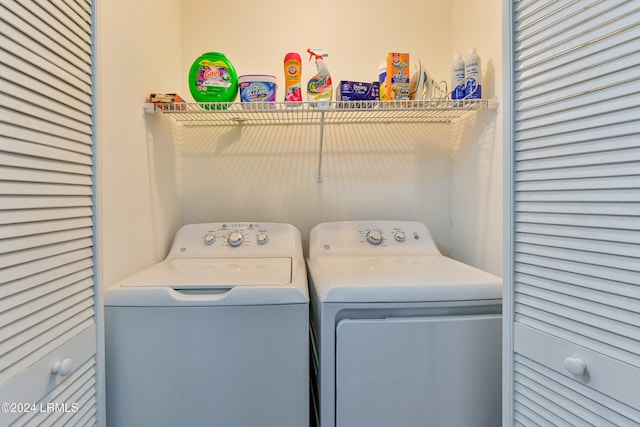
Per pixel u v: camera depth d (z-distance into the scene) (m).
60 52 0.69
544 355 0.76
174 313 0.95
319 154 1.69
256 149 1.72
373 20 1.71
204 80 1.36
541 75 0.76
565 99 0.70
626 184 0.60
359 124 1.73
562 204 0.71
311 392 1.28
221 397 0.96
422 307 0.98
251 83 1.37
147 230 1.30
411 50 1.71
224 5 1.68
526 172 0.81
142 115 1.26
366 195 1.74
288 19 1.70
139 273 1.15
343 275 1.10
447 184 1.75
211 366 0.96
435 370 0.97
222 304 0.96
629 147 0.59
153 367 0.95
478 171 1.45
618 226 0.61
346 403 0.96
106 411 0.93
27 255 0.61
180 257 1.40
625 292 0.61
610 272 0.63
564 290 0.71
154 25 1.37
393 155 1.75
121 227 1.10
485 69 1.37
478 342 0.98
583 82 0.67
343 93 1.41
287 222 1.73
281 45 1.69
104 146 1.00
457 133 1.67
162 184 1.46
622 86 0.60
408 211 1.75
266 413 0.98
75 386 0.74
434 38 1.71
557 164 0.72
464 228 1.59
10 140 0.57
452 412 0.98
